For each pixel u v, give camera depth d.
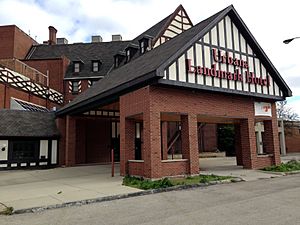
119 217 6.31
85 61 32.59
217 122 16.80
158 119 11.48
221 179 11.21
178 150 26.03
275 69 15.12
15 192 9.66
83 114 19.75
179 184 10.04
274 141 15.46
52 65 31.03
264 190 9.09
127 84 12.23
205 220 5.81
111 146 22.80
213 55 13.09
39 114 20.88
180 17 24.77
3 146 17.91
